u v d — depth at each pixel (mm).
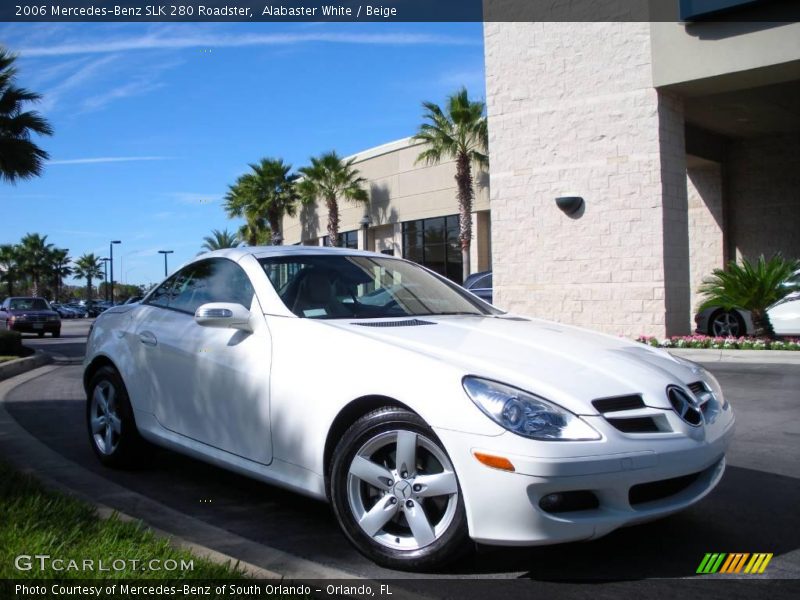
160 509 4125
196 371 4324
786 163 19156
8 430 6672
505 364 3299
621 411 3152
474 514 2994
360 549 3338
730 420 3732
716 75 13984
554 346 3654
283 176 40281
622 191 15297
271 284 4246
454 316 4375
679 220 15445
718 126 18453
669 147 15195
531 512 2912
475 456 2986
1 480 4051
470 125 29250
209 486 4742
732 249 20047
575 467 2902
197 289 4789
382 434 3303
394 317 4203
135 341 4945
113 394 5148
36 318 26484
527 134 16562
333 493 3406
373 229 36656
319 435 3527
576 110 15852
